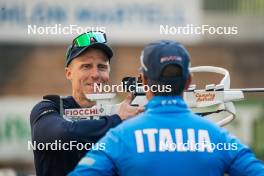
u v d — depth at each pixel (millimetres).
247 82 49938
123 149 10000
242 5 50031
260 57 50281
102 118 11820
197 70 13141
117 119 11633
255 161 10219
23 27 47812
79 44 12922
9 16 47562
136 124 10180
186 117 10266
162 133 10117
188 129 10172
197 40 48750
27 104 44906
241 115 42375
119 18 48125
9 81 48531
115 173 10055
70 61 13117
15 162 44188
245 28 50219
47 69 48906
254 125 42250
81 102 13008
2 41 48281
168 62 10102
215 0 49438
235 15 49875
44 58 49125
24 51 49031
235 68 49938
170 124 10180
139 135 10086
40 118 12422
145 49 10336
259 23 50312
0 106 44688
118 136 10094
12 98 45188
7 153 44219
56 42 49406
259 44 50719
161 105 10266
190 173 9992
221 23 49594
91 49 12898
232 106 12500
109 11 47688
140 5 48188
